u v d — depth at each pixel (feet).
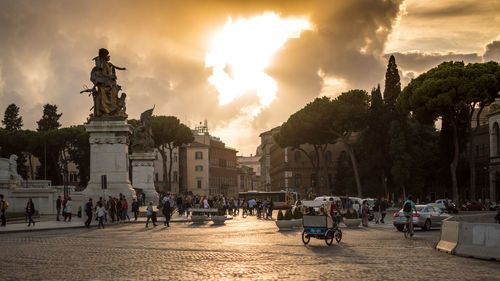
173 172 515.50
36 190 193.47
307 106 305.94
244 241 94.12
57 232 117.19
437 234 112.78
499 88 233.35
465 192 343.67
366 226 142.92
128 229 127.75
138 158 240.73
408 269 58.23
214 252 75.31
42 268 58.95
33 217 168.35
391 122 288.10
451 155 252.62
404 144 281.74
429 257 69.62
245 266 60.18
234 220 180.14
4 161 214.48
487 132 344.90
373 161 295.89
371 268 58.85
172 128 372.38
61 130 368.27
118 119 165.37
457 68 234.58
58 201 153.38
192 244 87.86
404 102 258.98
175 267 59.36
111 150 165.37
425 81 237.86
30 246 84.79
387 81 298.15
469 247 70.74
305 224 87.76
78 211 164.25
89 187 164.76
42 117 452.35
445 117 245.24
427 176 309.01
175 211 230.89
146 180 240.32
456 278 52.13
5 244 88.48
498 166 312.71
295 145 321.93
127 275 53.67
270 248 81.20
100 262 64.08
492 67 235.20
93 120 165.17
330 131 301.22
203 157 541.34
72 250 78.33
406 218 103.24
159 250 78.07
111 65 168.45
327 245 86.33
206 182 539.70
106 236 105.70
